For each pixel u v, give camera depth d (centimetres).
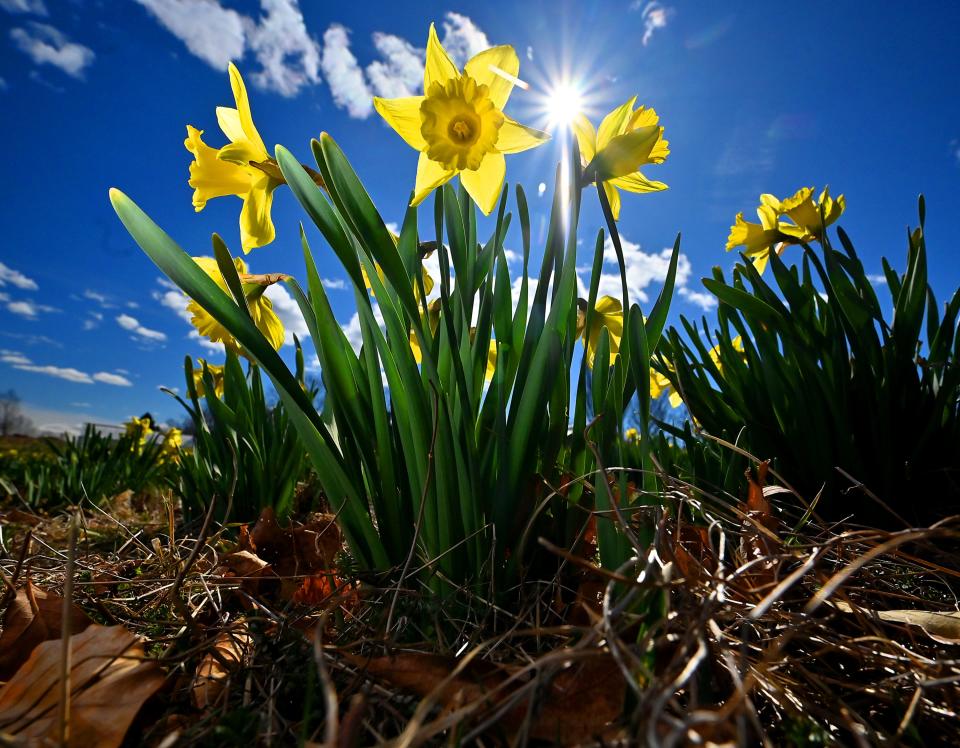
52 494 83
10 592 23
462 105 24
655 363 47
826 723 16
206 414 62
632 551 21
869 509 38
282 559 33
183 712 18
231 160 27
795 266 46
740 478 38
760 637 20
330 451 26
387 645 18
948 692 16
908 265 41
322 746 12
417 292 30
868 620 20
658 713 11
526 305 28
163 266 23
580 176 25
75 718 15
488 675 16
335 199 23
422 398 24
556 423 26
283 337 32
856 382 40
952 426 40
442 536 24
